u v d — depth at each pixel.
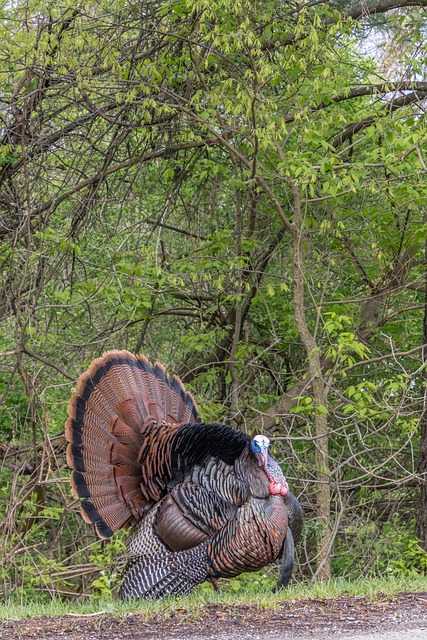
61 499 16.44
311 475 15.84
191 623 7.75
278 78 15.34
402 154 14.36
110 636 7.37
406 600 8.61
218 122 15.38
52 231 15.47
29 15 14.27
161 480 9.38
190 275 16.52
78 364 17.38
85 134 16.61
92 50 14.91
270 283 17.53
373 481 17.66
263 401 17.31
